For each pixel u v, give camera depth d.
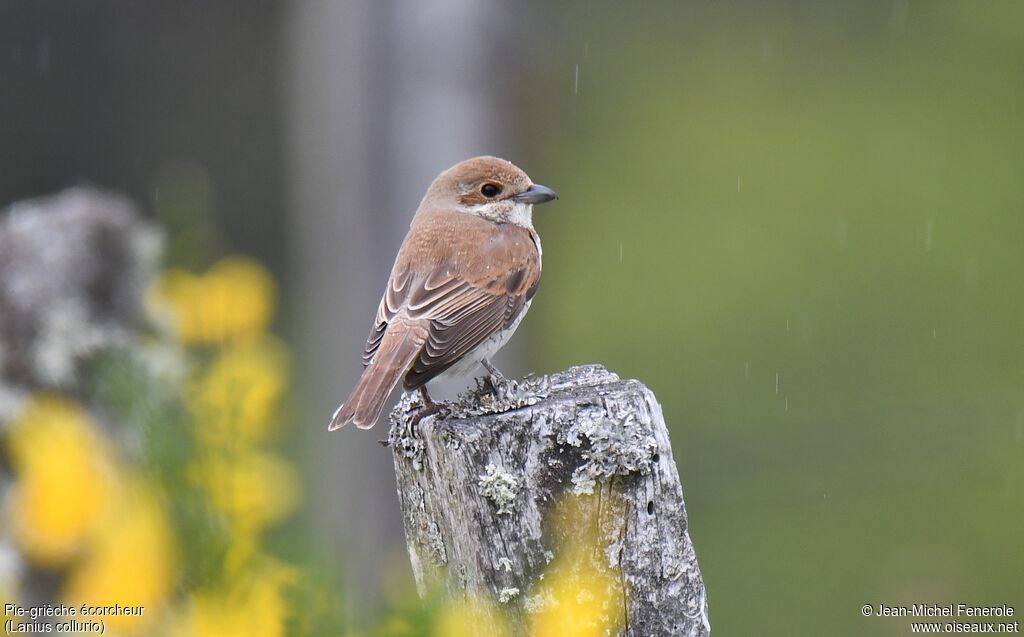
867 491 14.09
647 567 5.56
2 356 6.12
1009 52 17.47
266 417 4.52
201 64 18.95
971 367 15.84
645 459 5.55
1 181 18.45
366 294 12.84
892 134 17.48
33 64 18.30
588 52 17.97
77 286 6.49
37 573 4.80
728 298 16.64
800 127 17.88
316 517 12.45
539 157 13.89
